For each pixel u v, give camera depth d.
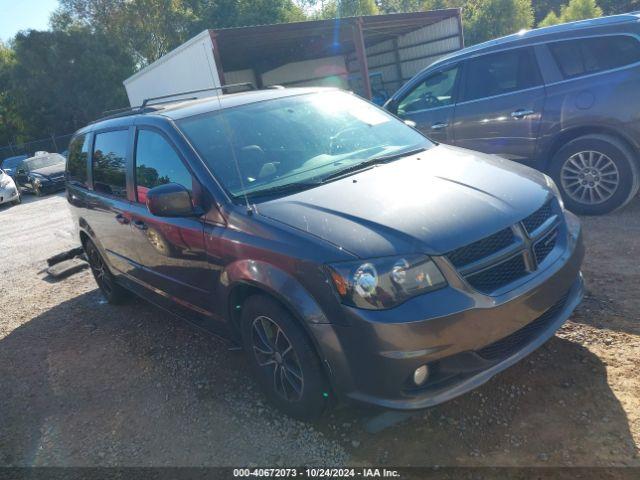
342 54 22.86
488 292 2.50
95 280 5.83
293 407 2.94
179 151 3.42
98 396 3.70
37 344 4.79
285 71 22.22
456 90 6.20
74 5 36.28
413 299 2.38
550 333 2.78
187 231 3.29
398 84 20.86
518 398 2.86
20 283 6.84
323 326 2.51
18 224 12.07
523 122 5.63
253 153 3.40
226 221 3.02
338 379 2.56
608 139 5.12
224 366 3.75
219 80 11.99
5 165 24.19
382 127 4.02
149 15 35.56
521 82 5.64
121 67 34.16
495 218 2.65
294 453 2.76
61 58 33.31
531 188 3.00
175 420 3.24
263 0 35.25
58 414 3.57
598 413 2.64
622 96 4.94
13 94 35.16
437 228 2.53
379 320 2.36
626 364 2.96
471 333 2.43
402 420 2.84
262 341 3.02
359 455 2.66
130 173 4.04
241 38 13.47
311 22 14.18
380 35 18.42
